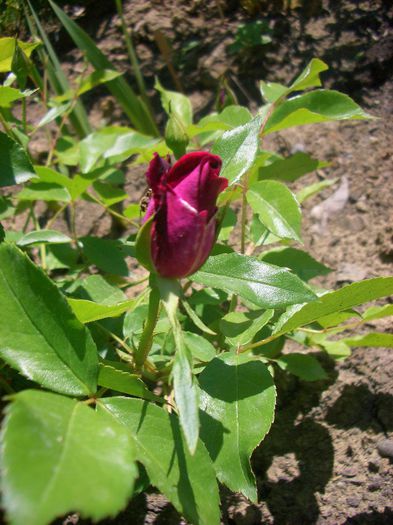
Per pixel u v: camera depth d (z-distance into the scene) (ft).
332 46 1.33
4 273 0.53
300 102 0.78
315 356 0.91
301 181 1.18
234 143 0.62
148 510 0.74
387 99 1.24
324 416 0.83
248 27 1.38
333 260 1.05
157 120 1.34
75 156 1.05
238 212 1.14
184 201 0.50
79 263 1.05
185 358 0.49
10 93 0.71
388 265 1.01
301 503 0.74
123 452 0.44
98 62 1.23
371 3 1.37
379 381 0.85
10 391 0.70
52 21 1.46
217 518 0.52
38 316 0.54
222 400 0.60
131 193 1.22
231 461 0.57
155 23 1.46
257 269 0.57
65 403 0.47
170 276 0.52
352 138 1.20
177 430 0.55
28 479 0.38
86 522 0.72
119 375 0.58
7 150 0.63
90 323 0.73
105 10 1.50
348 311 0.73
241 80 1.34
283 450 0.80
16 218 1.20
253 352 0.78
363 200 1.12
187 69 1.39
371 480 0.75
